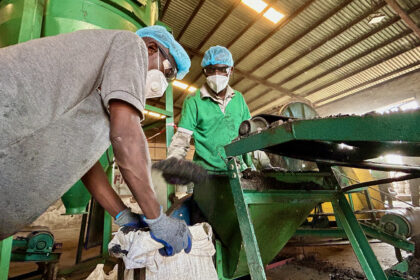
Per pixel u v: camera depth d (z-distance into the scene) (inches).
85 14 66.4
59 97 21.2
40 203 21.9
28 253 76.9
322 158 51.9
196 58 331.9
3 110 18.4
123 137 21.6
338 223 93.9
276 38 290.8
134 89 23.0
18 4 60.6
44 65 20.5
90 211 117.9
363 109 383.2
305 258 114.7
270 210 54.4
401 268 75.5
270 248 64.4
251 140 41.8
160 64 34.5
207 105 78.3
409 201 398.3
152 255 31.6
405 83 332.8
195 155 80.0
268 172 57.4
